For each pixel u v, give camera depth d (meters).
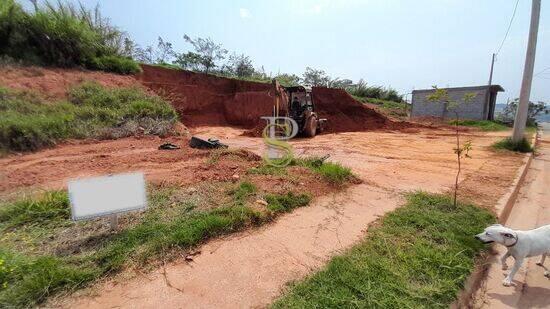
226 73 24.27
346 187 5.59
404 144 12.22
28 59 11.59
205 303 2.48
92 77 12.46
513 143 10.95
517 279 3.31
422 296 2.59
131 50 16.47
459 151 4.76
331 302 2.45
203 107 18.08
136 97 11.89
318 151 10.09
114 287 2.65
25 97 9.38
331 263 3.03
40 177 5.43
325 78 36.06
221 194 4.60
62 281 2.61
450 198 5.09
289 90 14.02
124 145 8.55
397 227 3.90
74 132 8.98
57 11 13.02
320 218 4.20
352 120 20.50
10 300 2.39
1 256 2.75
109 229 3.47
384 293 2.58
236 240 3.50
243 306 2.46
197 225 3.50
